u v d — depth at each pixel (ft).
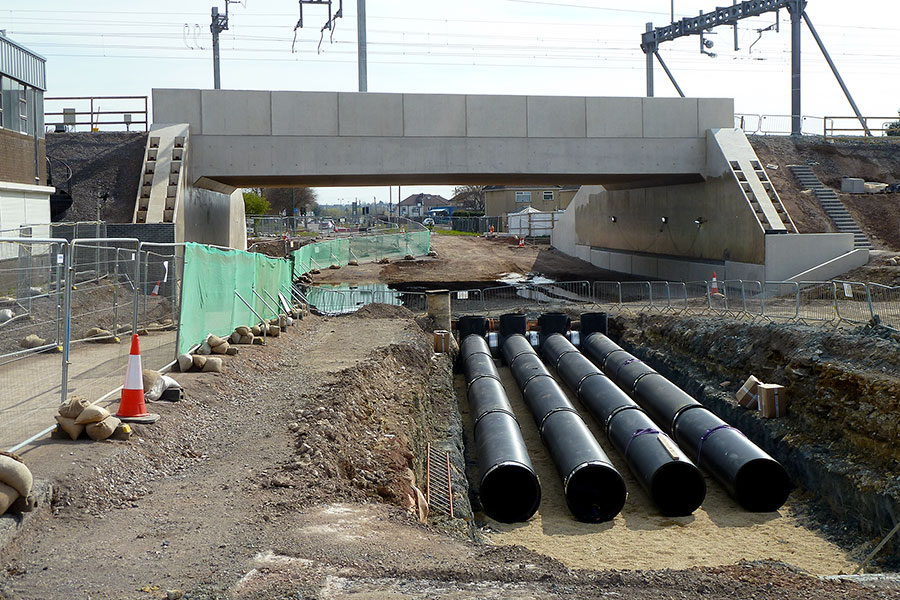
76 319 49.08
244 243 169.58
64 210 107.14
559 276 159.84
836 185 142.31
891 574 31.81
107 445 34.99
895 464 52.42
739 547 49.98
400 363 73.82
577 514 54.29
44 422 38.32
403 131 119.44
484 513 55.83
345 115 117.80
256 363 59.98
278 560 25.25
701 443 62.08
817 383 65.51
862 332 67.97
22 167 88.74
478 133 121.29
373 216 394.52
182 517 29.32
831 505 55.72
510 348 102.01
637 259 158.81
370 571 24.84
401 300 123.75
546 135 123.44
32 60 91.25
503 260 182.50
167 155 111.24
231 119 115.75
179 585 22.85
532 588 24.31
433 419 67.67
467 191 476.95
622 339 108.78
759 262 116.06
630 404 68.64
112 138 119.34
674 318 99.91
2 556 24.47
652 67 208.13
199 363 53.31
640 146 127.13
